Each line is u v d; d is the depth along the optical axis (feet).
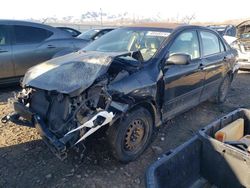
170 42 13.76
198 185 8.53
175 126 16.26
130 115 11.38
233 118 10.05
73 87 10.43
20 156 12.46
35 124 11.34
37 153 12.73
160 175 7.07
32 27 22.49
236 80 29.63
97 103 10.50
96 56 12.17
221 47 19.27
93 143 13.19
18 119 12.76
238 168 7.64
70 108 10.52
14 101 12.73
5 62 20.97
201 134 8.45
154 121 12.98
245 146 8.38
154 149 13.37
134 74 11.84
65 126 10.51
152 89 12.19
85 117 10.15
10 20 21.66
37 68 12.87
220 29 49.60
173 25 15.49
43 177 11.10
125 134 11.41
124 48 14.19
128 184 10.91
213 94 19.07
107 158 12.35
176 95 14.15
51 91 10.91
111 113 10.32
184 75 14.37
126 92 11.14
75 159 12.22
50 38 23.31
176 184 7.82
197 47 16.07
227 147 7.77
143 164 12.18
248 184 7.49
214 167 8.27
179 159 7.72
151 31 14.66
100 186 10.69
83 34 35.70
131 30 15.26
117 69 11.58
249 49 32.17
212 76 17.61
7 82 21.56
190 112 18.67
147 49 13.61
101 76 10.82
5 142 13.61
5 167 11.66
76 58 12.65
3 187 10.52
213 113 18.88
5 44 20.95
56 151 10.05
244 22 35.42
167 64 13.03
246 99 22.70
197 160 8.51
